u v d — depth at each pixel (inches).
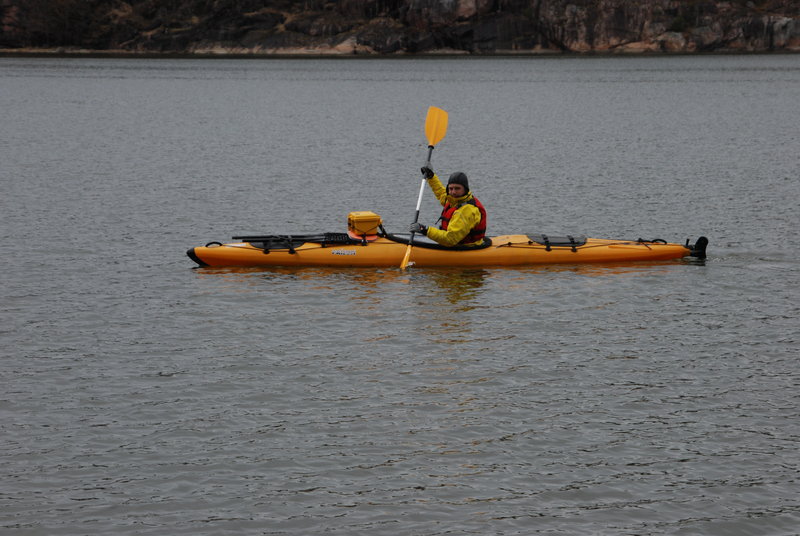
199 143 1599.4
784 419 444.8
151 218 899.4
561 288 649.6
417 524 358.0
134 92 3097.9
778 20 5536.4
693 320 586.2
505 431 429.7
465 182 690.2
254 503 370.3
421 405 456.1
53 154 1425.9
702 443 420.5
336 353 523.8
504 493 378.3
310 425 433.7
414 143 1610.5
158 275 681.0
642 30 5561.0
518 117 2162.9
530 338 550.9
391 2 5787.4
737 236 814.5
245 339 546.0
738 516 364.2
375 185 1117.7
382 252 695.1
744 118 2091.5
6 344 536.7
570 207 956.6
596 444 418.3
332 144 1588.3
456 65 4943.4
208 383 481.4
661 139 1656.0
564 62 5123.0
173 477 387.5
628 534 352.5
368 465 398.0
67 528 352.8
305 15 5895.7
